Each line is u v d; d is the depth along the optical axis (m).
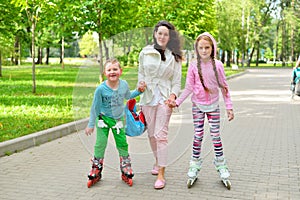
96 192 4.08
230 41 37.25
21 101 10.38
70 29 12.54
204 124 4.73
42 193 4.04
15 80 17.91
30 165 5.05
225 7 36.59
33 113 8.46
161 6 12.65
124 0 11.87
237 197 3.91
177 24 12.70
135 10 12.49
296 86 12.29
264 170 4.84
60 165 5.05
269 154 5.65
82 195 3.99
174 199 3.87
